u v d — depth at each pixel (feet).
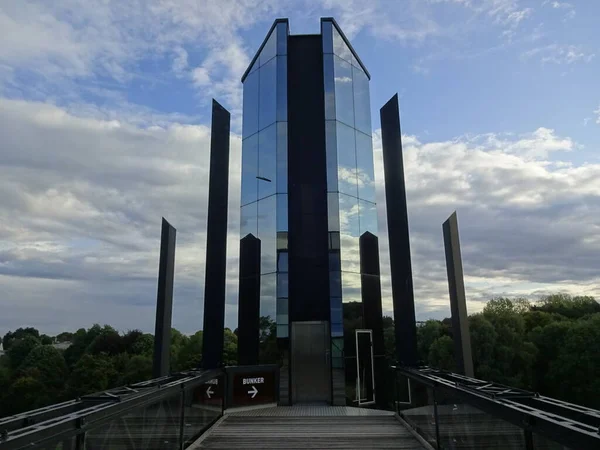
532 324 156.76
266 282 45.68
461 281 30.78
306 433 26.89
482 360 129.90
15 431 9.95
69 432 11.23
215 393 31.04
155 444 18.25
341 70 50.37
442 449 20.63
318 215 47.03
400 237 41.50
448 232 32.27
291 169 48.16
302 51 51.24
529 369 130.21
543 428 10.43
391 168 43.42
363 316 45.57
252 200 49.21
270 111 49.26
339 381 42.16
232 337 93.35
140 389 19.77
